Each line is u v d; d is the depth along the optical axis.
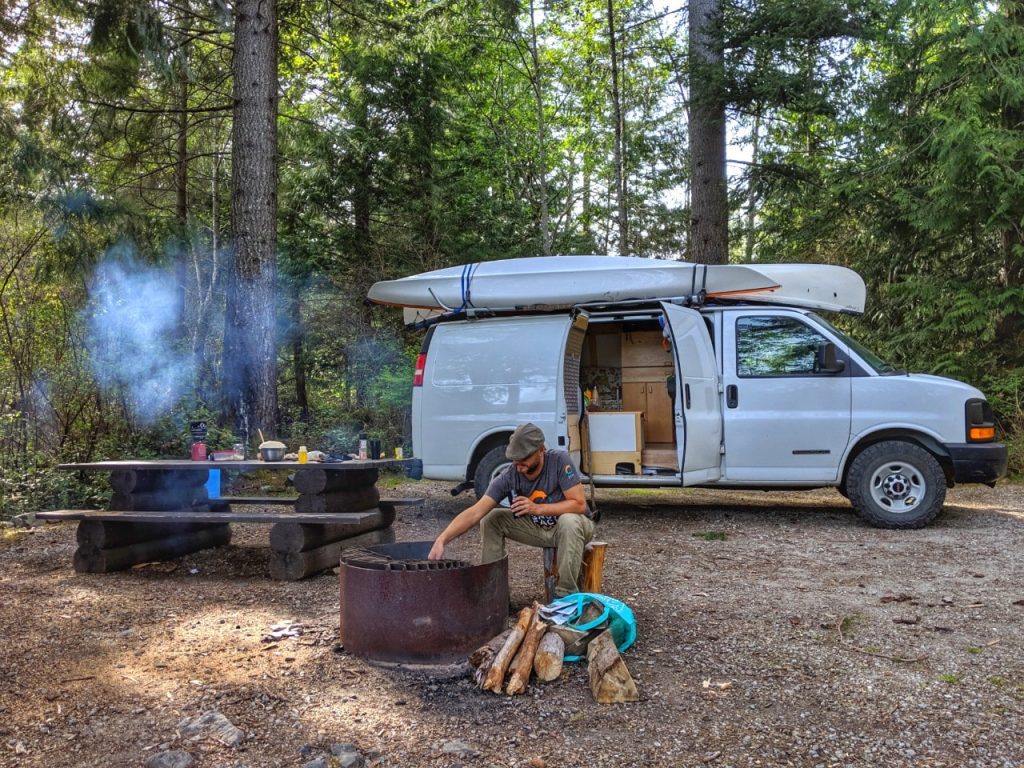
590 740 3.03
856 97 12.58
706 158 13.75
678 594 5.04
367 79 16.17
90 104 12.27
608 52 21.61
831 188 12.61
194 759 2.91
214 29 13.71
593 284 7.82
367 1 14.09
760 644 4.07
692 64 13.40
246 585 5.55
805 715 3.23
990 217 10.91
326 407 16.22
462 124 18.83
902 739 3.01
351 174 16.53
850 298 8.31
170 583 5.66
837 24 12.12
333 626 4.48
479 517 4.34
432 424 8.05
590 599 4.01
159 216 13.30
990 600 4.79
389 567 4.16
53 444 9.59
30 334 9.98
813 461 7.41
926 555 6.06
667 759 2.88
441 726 3.16
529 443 4.31
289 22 14.62
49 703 3.42
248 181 11.38
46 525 8.25
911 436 7.27
